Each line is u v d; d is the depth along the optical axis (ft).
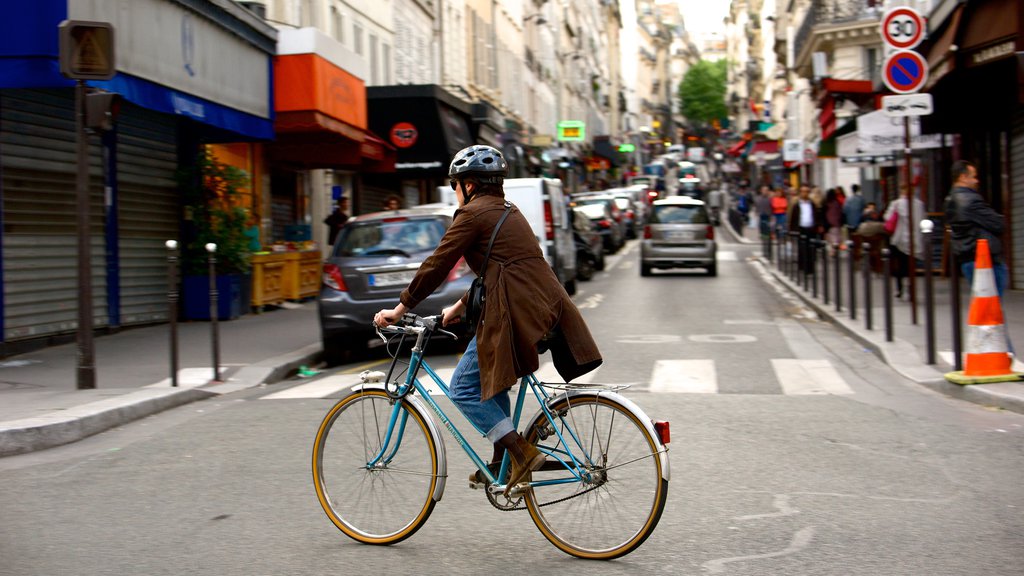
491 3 158.81
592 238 93.09
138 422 29.35
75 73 31.68
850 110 117.08
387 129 94.17
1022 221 62.54
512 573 15.66
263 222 73.46
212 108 52.90
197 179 58.39
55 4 38.14
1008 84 60.64
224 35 54.34
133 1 44.14
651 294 70.95
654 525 15.78
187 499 20.44
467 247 16.06
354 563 16.28
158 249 55.88
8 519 19.26
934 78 56.29
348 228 43.78
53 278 45.27
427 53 121.49
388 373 17.39
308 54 61.98
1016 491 19.95
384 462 17.34
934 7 60.18
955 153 77.00
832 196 95.61
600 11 350.84
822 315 54.85
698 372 36.09
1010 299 56.49
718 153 423.23
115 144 51.24
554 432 16.56
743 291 72.59
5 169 41.73
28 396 31.27
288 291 67.97
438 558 16.47
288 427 27.55
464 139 102.73
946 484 20.54
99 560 16.63
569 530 16.42
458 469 22.24
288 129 62.85
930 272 35.32
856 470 21.75
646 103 517.14
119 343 46.52
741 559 16.06
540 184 65.36
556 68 240.53
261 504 19.99
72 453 25.25
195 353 42.93
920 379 33.04
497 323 15.76
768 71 253.24
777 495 19.86
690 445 24.29
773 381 34.06
